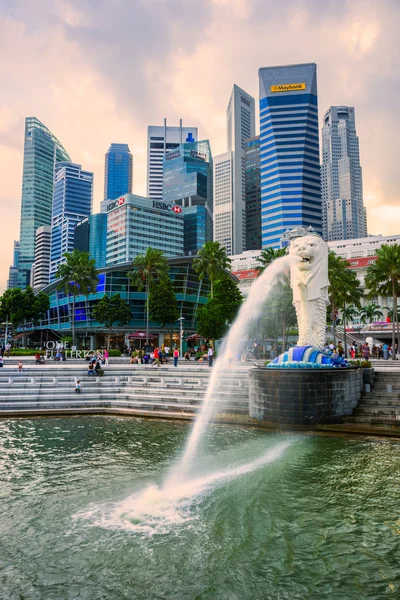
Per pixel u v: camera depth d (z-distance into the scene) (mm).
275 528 9172
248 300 24000
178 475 12586
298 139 162750
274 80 167375
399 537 8781
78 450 15453
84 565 7664
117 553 8070
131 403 23484
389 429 17469
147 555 7996
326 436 17328
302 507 10273
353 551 8195
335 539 8680
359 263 107875
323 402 18438
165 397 23438
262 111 169750
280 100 166000
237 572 7457
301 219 159125
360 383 20594
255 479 12180
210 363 33125
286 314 45625
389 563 7770
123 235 163250
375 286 51406
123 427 19469
